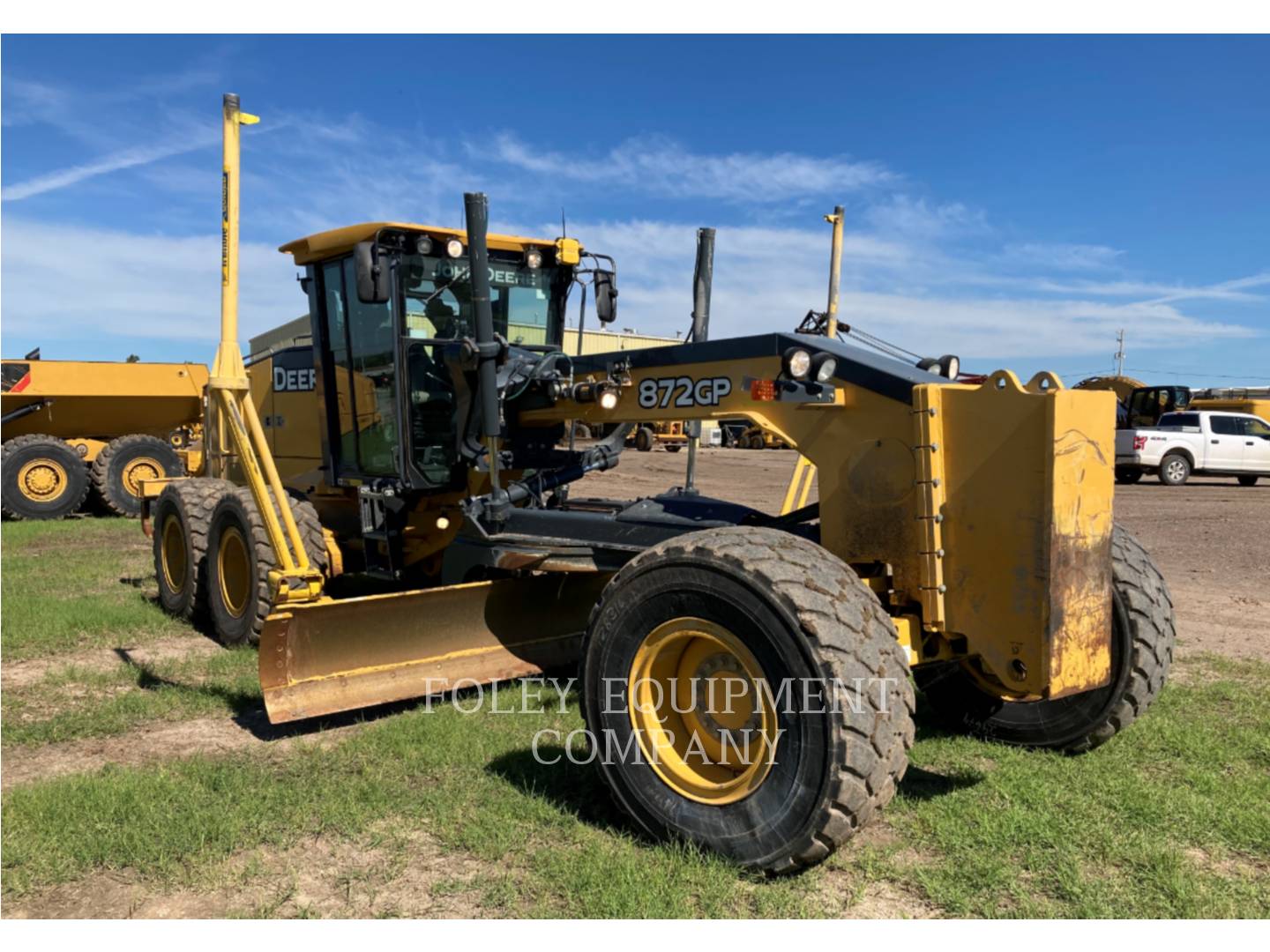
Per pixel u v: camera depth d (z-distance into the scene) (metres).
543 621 5.43
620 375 4.79
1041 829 3.49
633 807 3.46
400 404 5.93
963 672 4.48
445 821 3.60
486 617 5.18
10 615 7.12
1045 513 3.22
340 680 4.66
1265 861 3.32
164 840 3.41
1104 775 4.02
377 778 3.99
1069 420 3.22
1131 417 26.84
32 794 3.76
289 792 3.85
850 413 3.82
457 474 6.19
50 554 10.78
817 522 4.59
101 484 15.00
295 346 7.59
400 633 4.85
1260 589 8.59
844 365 3.84
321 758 4.27
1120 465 21.75
